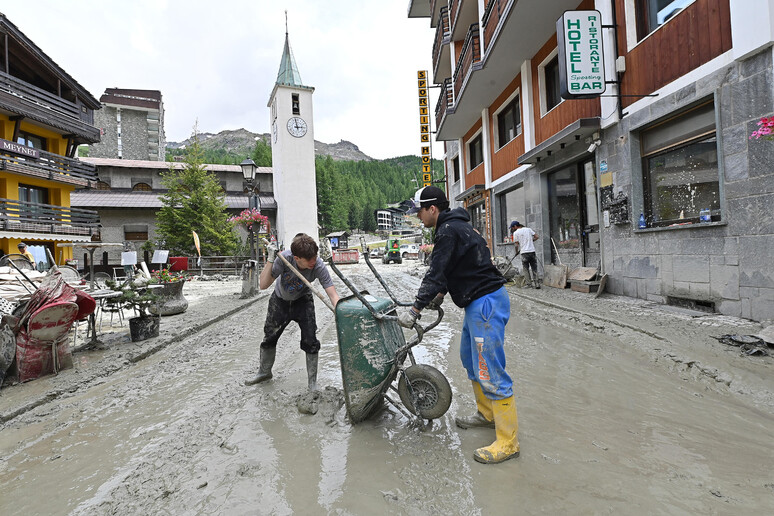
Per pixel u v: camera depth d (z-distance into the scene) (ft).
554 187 36.50
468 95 46.14
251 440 8.98
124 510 6.69
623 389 11.42
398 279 52.39
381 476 7.43
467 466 7.71
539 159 36.40
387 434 9.16
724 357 12.89
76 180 70.85
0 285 17.06
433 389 9.24
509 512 6.31
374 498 6.77
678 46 20.33
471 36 42.47
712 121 19.31
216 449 8.63
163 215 94.84
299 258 10.89
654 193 23.24
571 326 19.10
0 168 57.06
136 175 108.27
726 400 10.49
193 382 13.26
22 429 10.05
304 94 123.34
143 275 25.64
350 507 6.54
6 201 58.49
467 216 8.73
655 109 21.98
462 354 9.30
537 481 7.14
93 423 10.27
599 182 27.30
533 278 32.76
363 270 76.28
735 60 17.25
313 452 8.38
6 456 8.75
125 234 102.83
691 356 13.12
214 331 21.85
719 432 8.82
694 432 8.84
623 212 24.75
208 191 95.81
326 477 7.45
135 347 17.22
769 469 7.39
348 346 9.25
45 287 13.88
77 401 11.76
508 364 13.94
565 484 7.03
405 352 9.38
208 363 15.52
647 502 6.50
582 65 23.89
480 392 9.20
